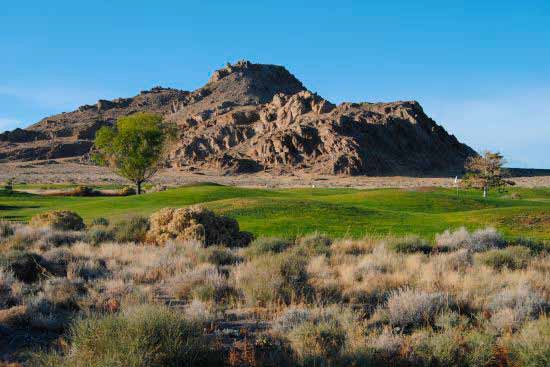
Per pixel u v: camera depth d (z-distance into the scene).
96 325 7.13
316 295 10.51
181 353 6.73
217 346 7.49
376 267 13.48
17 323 8.68
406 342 7.38
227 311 9.74
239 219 29.47
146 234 21.22
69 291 10.85
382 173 195.38
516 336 7.57
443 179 184.25
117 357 6.15
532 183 158.12
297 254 16.16
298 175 188.75
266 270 11.65
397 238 19.50
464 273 12.85
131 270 13.67
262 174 194.88
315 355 6.86
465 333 7.82
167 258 15.33
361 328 8.12
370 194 47.00
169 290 11.47
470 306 9.49
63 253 15.85
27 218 37.03
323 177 181.50
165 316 7.35
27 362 6.81
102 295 10.55
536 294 9.59
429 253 16.83
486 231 19.08
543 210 28.66
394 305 9.23
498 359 6.88
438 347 7.02
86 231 24.12
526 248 16.20
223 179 178.88
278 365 6.75
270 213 31.08
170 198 46.91
